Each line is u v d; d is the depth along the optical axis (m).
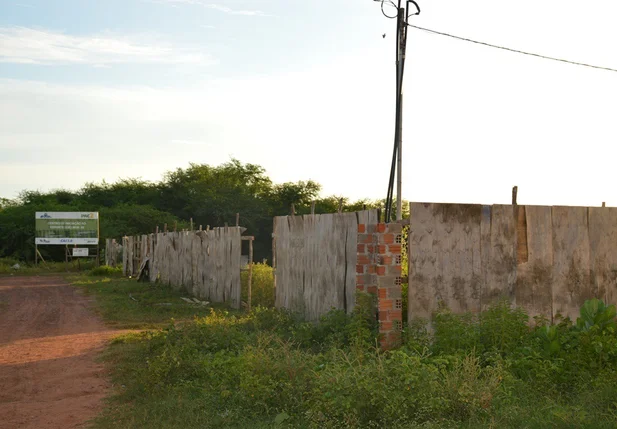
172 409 7.68
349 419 6.54
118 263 46.69
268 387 7.58
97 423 7.44
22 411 8.15
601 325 9.31
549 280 10.52
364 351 9.43
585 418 6.70
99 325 15.84
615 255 10.73
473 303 10.30
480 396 7.00
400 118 11.05
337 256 12.32
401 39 11.13
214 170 67.94
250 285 17.55
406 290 10.51
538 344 9.07
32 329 15.51
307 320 13.60
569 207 10.63
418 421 6.68
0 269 44.84
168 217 59.03
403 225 10.27
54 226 49.09
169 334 11.20
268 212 61.78
